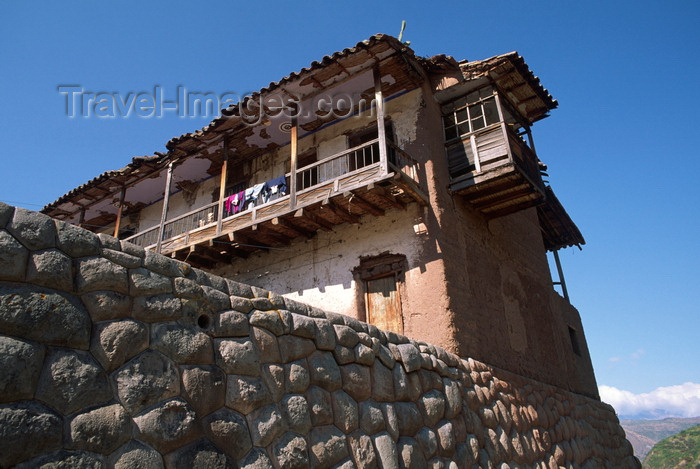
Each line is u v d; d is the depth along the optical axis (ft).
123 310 10.95
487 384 26.50
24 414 8.67
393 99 36.70
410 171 33.63
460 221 33.60
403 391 18.54
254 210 34.65
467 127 36.04
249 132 39.37
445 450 19.34
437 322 28.37
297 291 35.29
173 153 40.27
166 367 11.18
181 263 12.75
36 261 9.81
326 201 30.86
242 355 12.93
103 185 45.09
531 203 35.58
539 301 40.98
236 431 11.89
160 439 10.41
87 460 9.23
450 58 35.27
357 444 15.34
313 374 14.89
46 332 9.50
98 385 9.90
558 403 34.47
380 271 31.91
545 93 38.24
